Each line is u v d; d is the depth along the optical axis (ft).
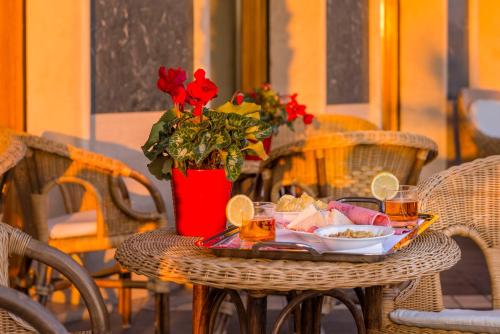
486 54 27.76
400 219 7.96
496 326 7.76
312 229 7.58
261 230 7.25
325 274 6.56
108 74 16.30
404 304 8.52
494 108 26.30
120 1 16.55
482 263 20.42
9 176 11.21
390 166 12.75
